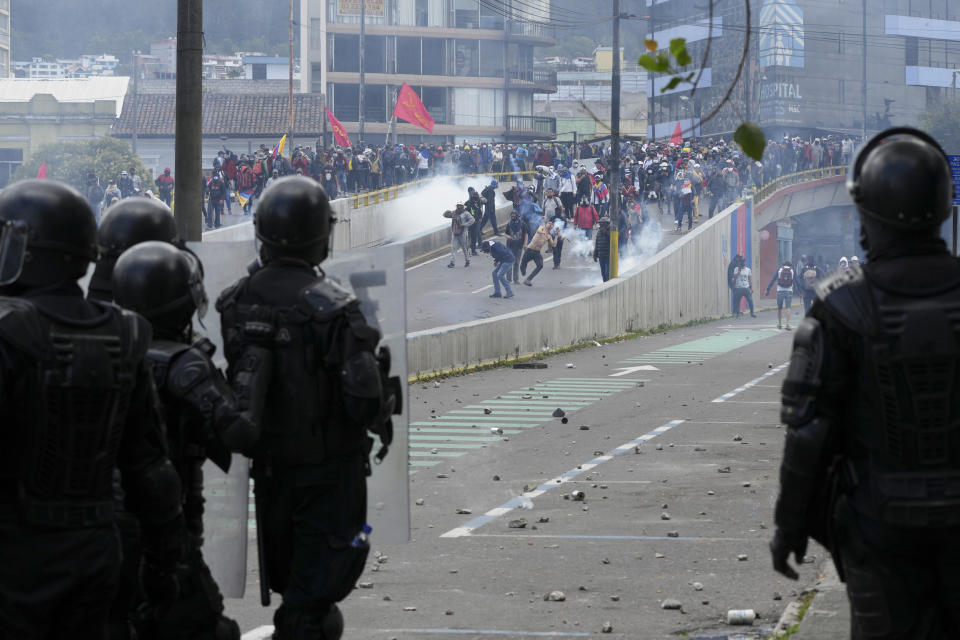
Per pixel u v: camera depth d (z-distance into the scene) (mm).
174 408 8930
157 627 8969
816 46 199500
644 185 110000
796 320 90688
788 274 80438
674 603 13984
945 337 6945
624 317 70812
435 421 33812
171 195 94188
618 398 39531
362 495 9594
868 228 7359
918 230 7172
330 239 10266
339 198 90438
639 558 16766
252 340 9281
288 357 9250
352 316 9242
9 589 6797
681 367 51125
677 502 21297
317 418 9281
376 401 9227
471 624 13297
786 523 7406
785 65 195625
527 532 18797
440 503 21562
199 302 9172
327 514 9414
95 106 174875
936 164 7211
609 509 20734
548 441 29797
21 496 6824
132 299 8875
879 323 7020
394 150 113000
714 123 197375
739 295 94312
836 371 7172
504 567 16281
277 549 9695
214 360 10828
